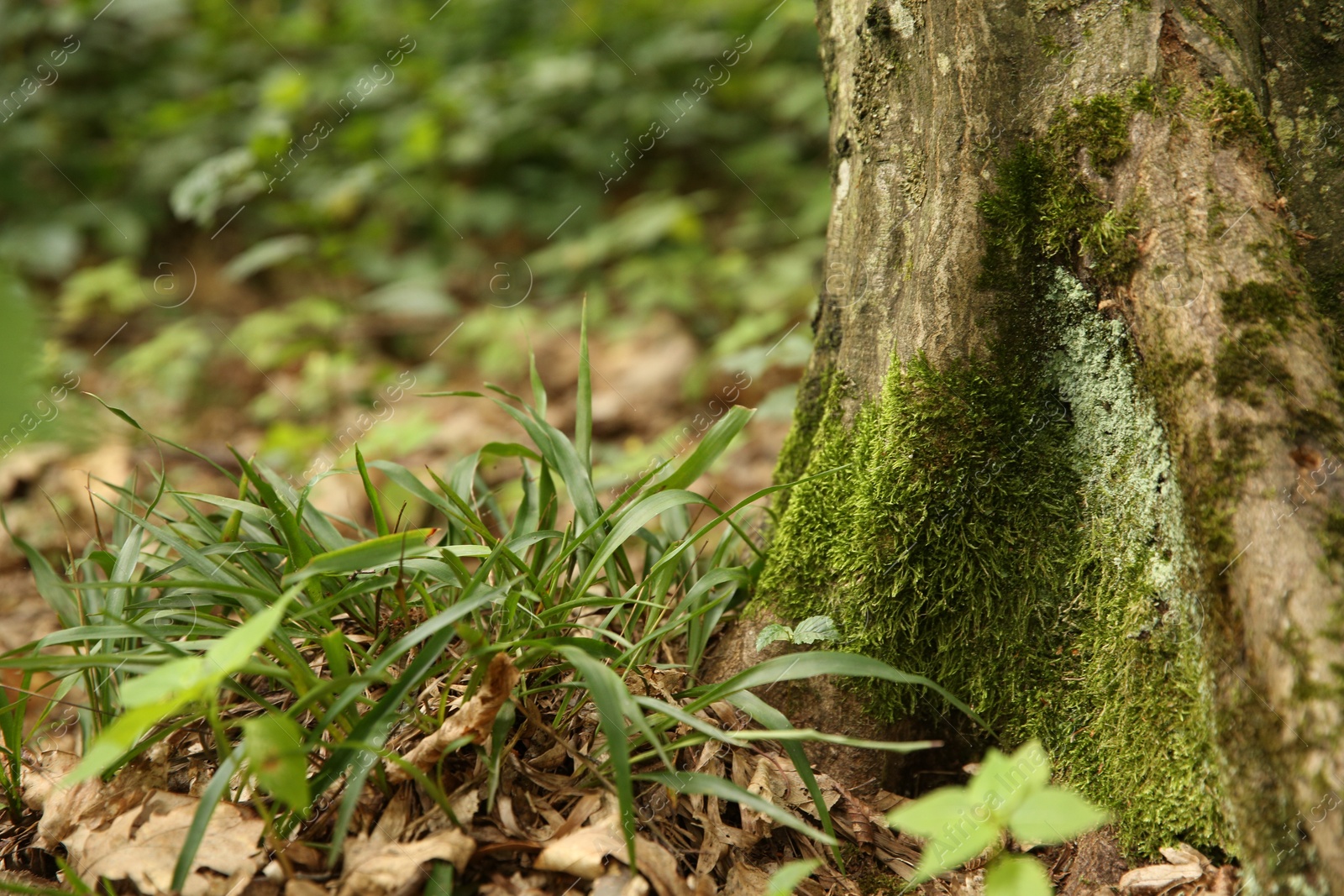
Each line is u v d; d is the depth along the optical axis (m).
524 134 3.74
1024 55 1.62
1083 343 1.63
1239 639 1.52
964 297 1.64
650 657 1.71
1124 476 1.62
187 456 2.40
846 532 1.68
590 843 1.56
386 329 3.17
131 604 1.65
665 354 2.95
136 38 3.88
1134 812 1.61
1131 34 1.60
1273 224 1.57
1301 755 1.47
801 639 1.66
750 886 1.58
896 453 1.66
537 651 1.61
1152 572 1.61
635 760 1.57
